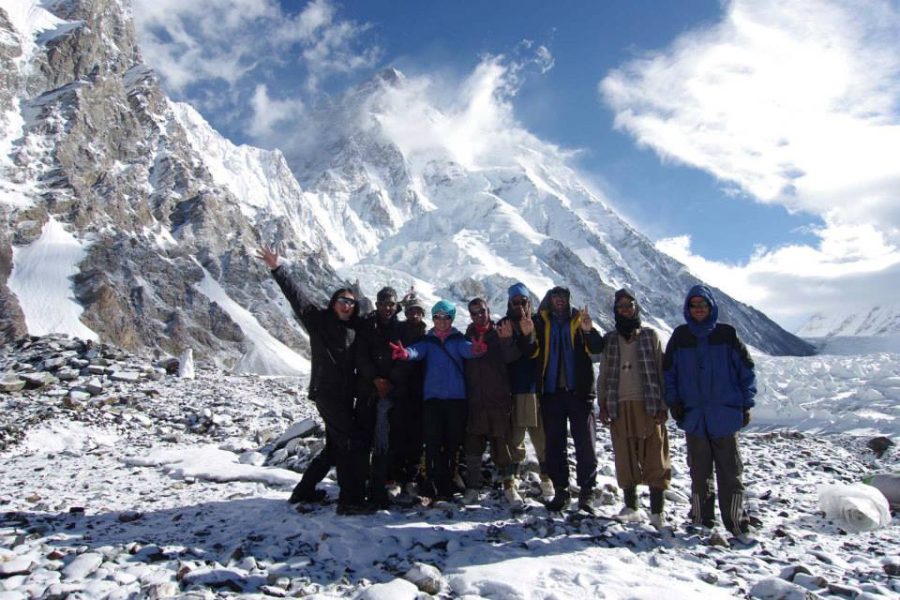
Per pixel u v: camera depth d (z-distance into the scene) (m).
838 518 8.30
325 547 6.39
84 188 183.12
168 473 10.88
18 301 136.62
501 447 8.21
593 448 7.93
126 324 144.50
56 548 6.36
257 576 5.75
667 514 8.07
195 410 18.50
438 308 8.14
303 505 7.77
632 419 7.69
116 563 6.00
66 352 25.05
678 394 7.54
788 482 10.89
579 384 7.96
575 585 5.53
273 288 189.00
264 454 12.20
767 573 6.08
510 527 7.08
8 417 16.67
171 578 5.64
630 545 6.73
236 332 158.25
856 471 13.02
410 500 8.08
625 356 7.89
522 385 8.21
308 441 11.50
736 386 7.38
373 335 7.98
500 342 8.05
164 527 7.25
